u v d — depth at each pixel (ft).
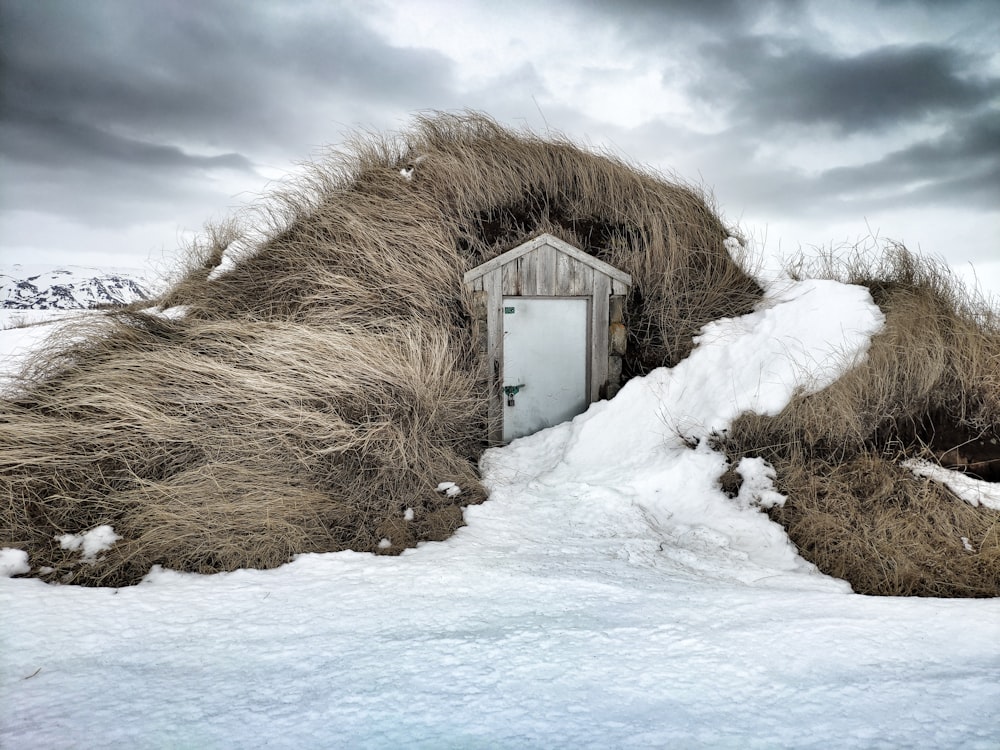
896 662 10.80
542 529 19.01
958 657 10.98
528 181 30.94
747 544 18.43
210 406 19.81
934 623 12.46
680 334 26.94
